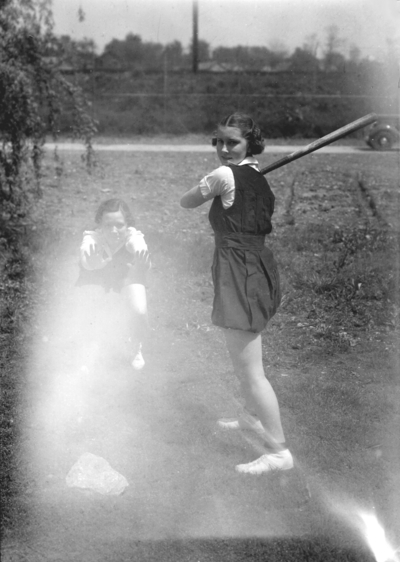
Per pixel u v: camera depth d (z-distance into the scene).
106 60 28.98
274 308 3.64
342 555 3.04
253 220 3.54
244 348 3.59
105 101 28.08
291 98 27.19
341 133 3.64
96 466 3.60
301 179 15.40
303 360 5.30
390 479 3.64
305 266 7.72
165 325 5.98
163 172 16.34
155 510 3.35
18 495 3.44
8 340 5.46
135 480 3.60
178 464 3.75
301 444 3.93
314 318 6.26
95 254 4.99
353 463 3.77
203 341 5.65
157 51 30.17
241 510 3.36
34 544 3.11
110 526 3.23
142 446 3.92
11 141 8.98
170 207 11.88
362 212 11.66
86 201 12.20
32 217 10.23
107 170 16.25
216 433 4.09
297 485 3.55
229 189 3.53
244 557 3.04
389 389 4.77
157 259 7.86
